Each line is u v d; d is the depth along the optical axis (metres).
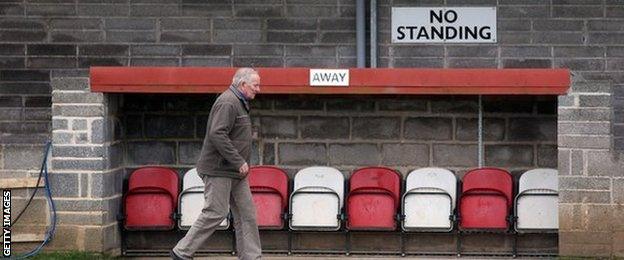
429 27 41.94
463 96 42.19
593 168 38.34
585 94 38.34
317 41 42.19
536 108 42.12
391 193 40.88
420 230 40.50
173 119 42.81
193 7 42.28
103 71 39.03
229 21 42.25
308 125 42.56
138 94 42.69
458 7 41.81
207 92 39.34
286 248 41.97
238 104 33.78
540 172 40.72
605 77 41.62
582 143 38.38
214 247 42.00
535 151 42.12
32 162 39.66
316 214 40.66
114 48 42.44
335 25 42.09
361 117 42.47
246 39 42.25
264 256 41.31
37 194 39.44
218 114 33.44
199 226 34.00
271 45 42.25
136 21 42.34
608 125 38.22
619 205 38.28
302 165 42.59
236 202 34.50
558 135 39.00
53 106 39.22
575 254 38.47
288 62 42.25
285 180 41.38
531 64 41.78
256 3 42.22
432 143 42.38
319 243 41.94
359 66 41.66
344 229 41.12
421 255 41.56
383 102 42.41
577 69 41.69
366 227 40.66
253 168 41.41
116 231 40.97
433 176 41.38
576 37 41.62
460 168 42.38
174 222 41.03
